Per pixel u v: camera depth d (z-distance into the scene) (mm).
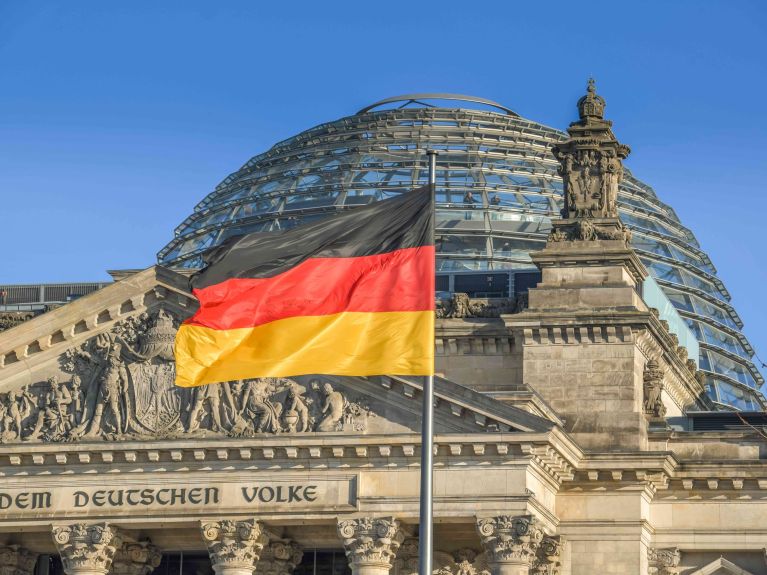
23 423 109438
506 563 102875
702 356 157000
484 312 117812
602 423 113188
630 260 115812
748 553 114375
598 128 118562
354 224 85312
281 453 105875
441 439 104000
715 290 167125
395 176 154125
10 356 110250
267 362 84562
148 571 113875
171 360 108562
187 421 107500
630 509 111562
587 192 118062
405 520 104812
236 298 86562
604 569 111000
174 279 108625
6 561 114562
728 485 114062
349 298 83688
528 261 145500
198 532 113250
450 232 147375
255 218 155750
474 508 103562
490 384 116250
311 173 158000
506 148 158125
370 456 105188
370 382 105750
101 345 109625
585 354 114312
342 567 114562
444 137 158875
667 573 113688
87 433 108375
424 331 81625
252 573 108938
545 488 109000
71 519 107500
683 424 126688
